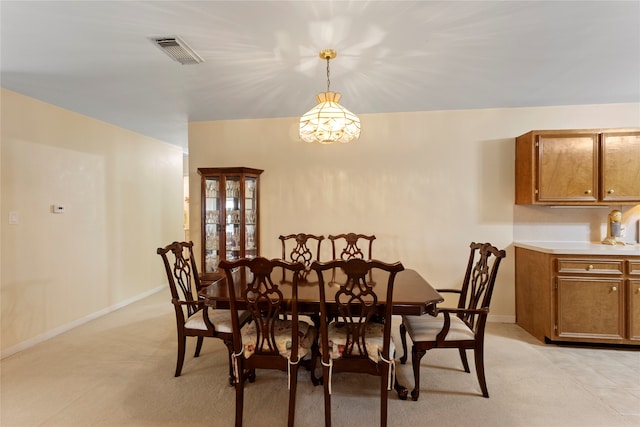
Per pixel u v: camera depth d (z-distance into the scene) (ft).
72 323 11.15
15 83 8.84
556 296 9.49
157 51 7.25
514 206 11.53
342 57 7.63
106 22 6.11
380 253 12.10
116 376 7.94
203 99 10.34
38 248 10.02
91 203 12.09
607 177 9.93
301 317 11.90
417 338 6.93
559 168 10.19
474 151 11.68
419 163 11.93
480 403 6.84
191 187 12.92
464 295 8.76
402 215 12.03
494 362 8.60
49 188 10.42
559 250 9.43
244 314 7.97
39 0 5.40
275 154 12.54
